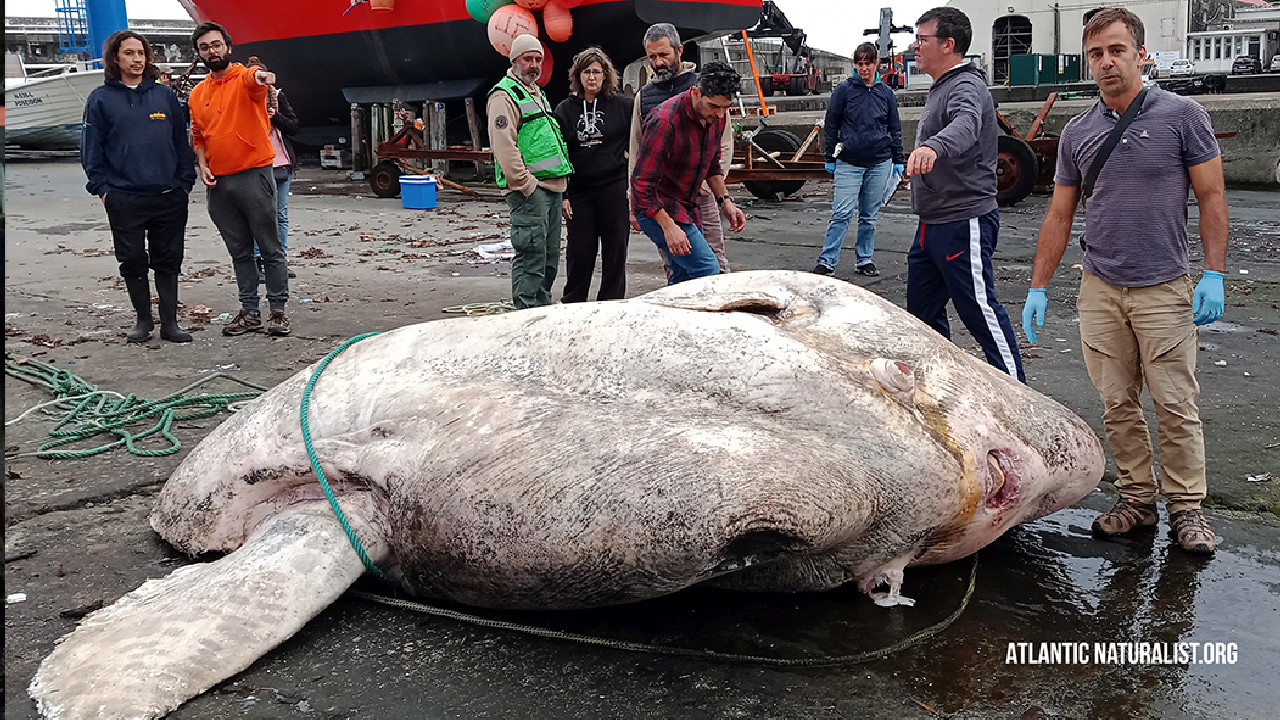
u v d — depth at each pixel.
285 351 6.27
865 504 2.71
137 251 6.29
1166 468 3.51
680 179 5.55
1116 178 3.41
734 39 31.56
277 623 2.74
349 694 2.57
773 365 2.88
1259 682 2.62
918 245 4.91
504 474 2.75
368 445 3.10
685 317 3.07
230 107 6.24
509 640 2.85
